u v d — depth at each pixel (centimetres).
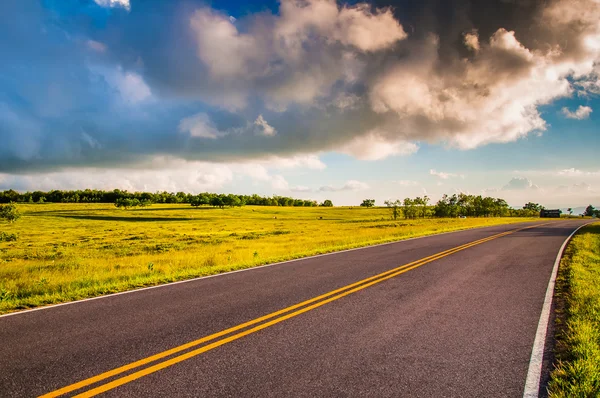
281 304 669
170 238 3747
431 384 368
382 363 416
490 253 1417
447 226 3669
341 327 539
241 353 443
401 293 752
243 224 7381
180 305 668
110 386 361
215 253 1711
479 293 752
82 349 457
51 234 4831
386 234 2534
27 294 822
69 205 15188
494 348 460
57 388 357
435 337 498
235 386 362
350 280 892
